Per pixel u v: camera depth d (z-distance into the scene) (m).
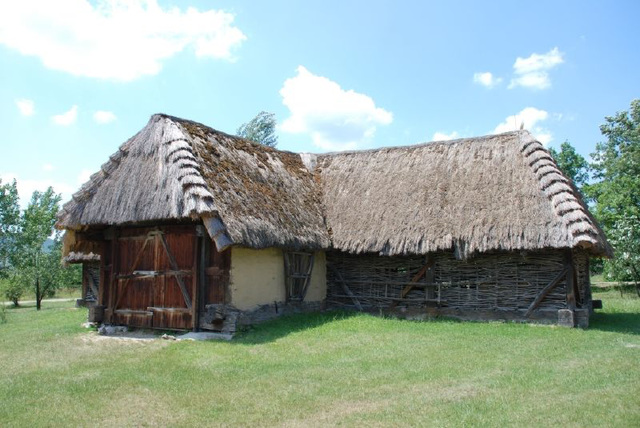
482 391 7.22
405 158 17.14
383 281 15.60
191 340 11.34
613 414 6.13
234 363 9.16
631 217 24.67
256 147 16.52
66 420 6.32
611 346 10.29
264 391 7.42
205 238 12.54
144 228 13.33
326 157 19.05
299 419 6.27
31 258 25.84
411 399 6.91
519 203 13.52
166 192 12.03
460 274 14.55
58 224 13.73
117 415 6.50
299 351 10.12
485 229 13.42
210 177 12.41
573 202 12.80
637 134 29.00
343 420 6.18
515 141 15.48
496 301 13.98
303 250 15.03
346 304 16.22
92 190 13.55
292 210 14.83
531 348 10.18
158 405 6.85
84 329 13.69
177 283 12.58
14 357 10.06
